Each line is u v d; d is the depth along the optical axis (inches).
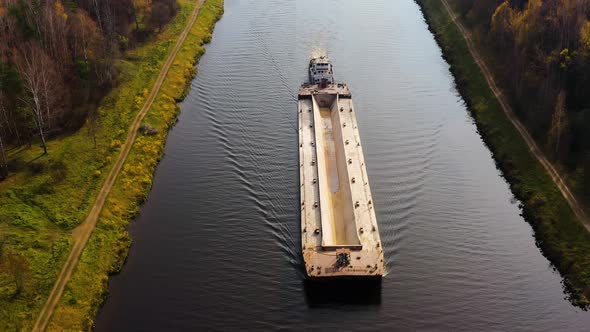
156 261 4156.0
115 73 6190.9
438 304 3811.5
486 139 5605.3
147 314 3747.5
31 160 4894.2
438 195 4820.4
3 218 4256.9
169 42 7298.2
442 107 6156.5
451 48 7293.3
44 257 4003.4
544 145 5236.2
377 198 4731.8
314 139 5334.6
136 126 5541.3
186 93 6368.1
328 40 7588.6
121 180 4832.7
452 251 4234.7
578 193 4635.8
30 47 5374.0
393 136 5580.7
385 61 7096.5
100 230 4311.0
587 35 5595.5
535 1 6304.1
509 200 4817.9
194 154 5344.5
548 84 5556.1
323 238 4111.7
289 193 4785.9
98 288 3868.1
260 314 3757.4
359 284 3885.3
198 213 4601.4
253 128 5703.7
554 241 4293.8
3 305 3619.6
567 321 3710.6
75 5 6692.9
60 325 3587.6
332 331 3651.6
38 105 4854.8
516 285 3981.3
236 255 4185.5
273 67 6894.7
